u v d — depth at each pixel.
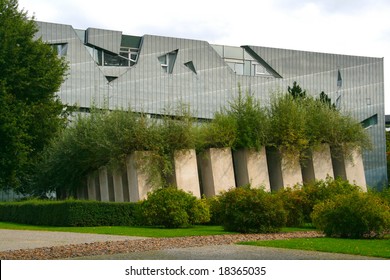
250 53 78.12
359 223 23.70
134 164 38.50
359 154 45.47
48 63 46.66
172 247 18.92
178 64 72.06
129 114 40.34
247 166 41.88
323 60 81.19
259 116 42.81
